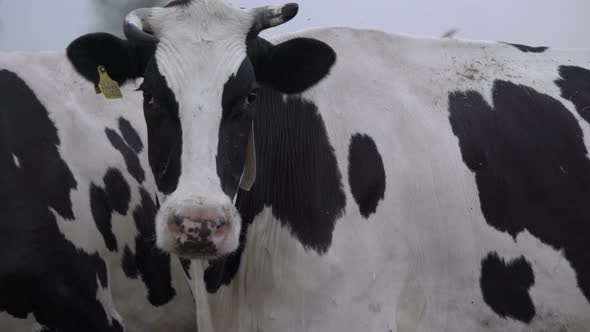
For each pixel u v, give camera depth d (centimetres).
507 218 607
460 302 605
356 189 579
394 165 591
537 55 689
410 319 595
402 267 587
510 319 611
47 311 645
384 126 600
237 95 504
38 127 675
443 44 661
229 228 471
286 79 555
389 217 583
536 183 616
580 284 616
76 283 661
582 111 652
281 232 574
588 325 623
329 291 562
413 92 623
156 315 727
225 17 526
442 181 598
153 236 681
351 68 614
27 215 638
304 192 574
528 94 647
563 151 630
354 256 568
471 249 601
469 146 611
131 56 548
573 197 621
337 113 596
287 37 616
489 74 651
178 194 471
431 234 595
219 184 479
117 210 704
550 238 611
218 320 598
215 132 490
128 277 709
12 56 704
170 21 523
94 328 673
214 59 505
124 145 725
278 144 582
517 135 623
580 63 691
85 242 674
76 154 690
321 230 567
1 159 642
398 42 645
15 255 625
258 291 586
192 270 601
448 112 621
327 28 630
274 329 579
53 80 709
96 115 721
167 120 499
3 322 633
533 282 609
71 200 671
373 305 573
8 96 673
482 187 605
